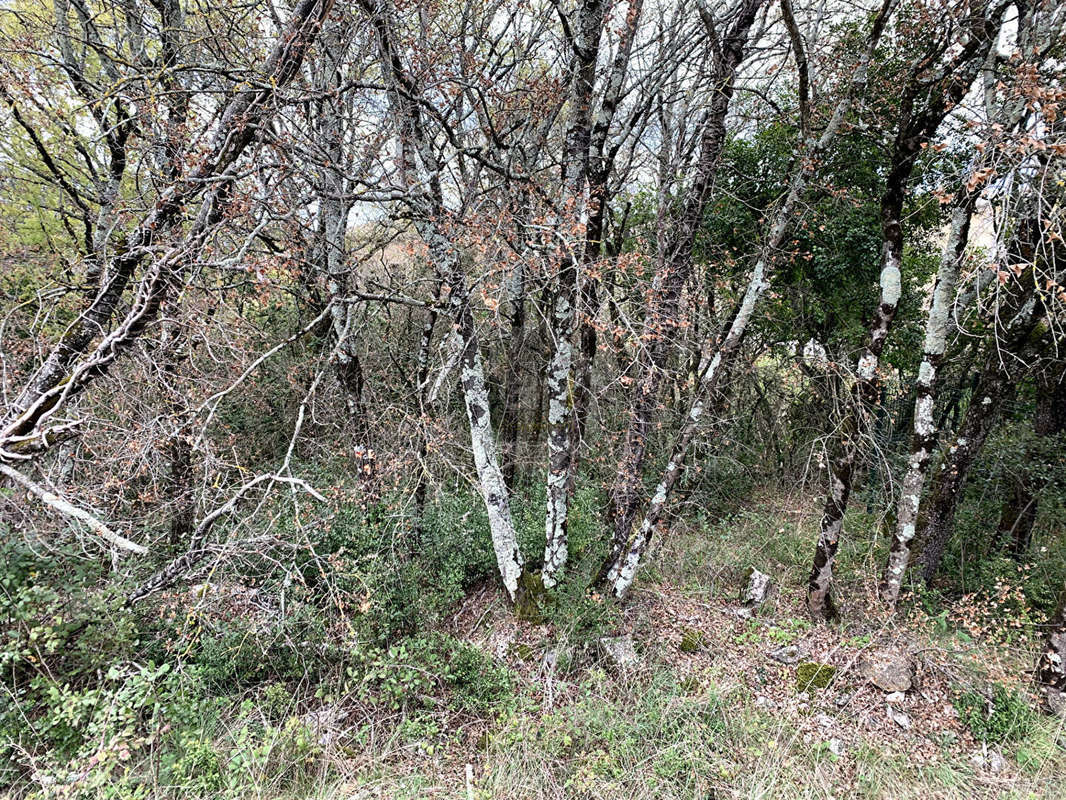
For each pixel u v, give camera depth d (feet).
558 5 18.26
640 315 20.24
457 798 14.17
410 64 16.87
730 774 14.84
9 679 13.97
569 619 19.69
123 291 14.60
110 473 15.89
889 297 19.81
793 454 37.06
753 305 20.59
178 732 14.14
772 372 36.17
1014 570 23.18
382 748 15.79
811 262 29.19
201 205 14.32
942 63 19.57
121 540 8.50
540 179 20.44
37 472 14.52
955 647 19.94
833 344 32.32
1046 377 23.15
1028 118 17.43
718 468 33.99
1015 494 25.55
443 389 23.95
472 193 19.48
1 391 14.25
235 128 13.65
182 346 15.06
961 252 19.57
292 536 20.72
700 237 30.35
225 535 19.70
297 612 17.58
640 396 20.34
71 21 20.01
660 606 22.81
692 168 24.52
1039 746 15.98
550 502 21.08
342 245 21.67
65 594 14.40
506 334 21.57
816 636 20.92
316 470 25.93
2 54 14.60
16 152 20.61
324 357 23.29
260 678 17.49
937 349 20.56
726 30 21.56
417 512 22.88
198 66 13.04
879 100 23.80
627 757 15.23
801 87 18.90
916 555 24.12
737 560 26.32
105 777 11.41
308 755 14.74
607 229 30.19
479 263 16.12
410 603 20.03
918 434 21.07
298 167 14.92
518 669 19.07
